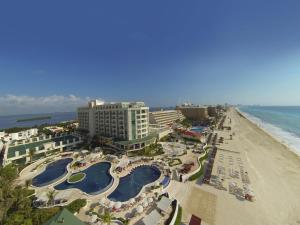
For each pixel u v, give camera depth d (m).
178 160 59.34
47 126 160.00
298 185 44.81
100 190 41.09
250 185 43.16
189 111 193.25
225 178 46.75
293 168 56.78
